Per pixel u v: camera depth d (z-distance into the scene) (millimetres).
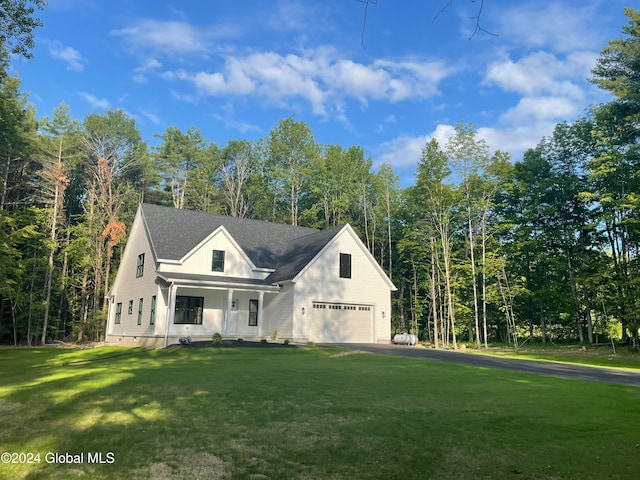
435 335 33469
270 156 53500
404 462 5828
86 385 10398
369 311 30094
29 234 35344
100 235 39500
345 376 12406
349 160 48000
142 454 5984
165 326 24750
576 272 33812
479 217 37688
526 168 36062
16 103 33469
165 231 27734
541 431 7184
